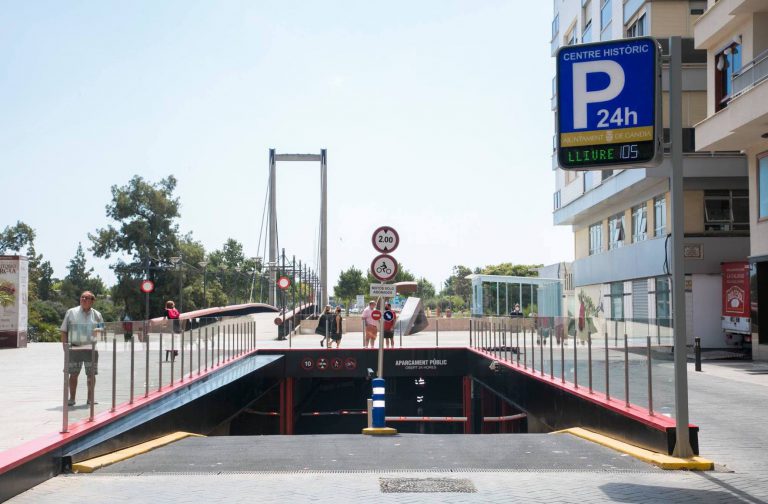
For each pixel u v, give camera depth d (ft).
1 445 27.58
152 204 259.80
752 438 35.50
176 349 49.11
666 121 106.01
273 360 85.66
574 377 46.88
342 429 116.37
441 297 418.72
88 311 39.99
